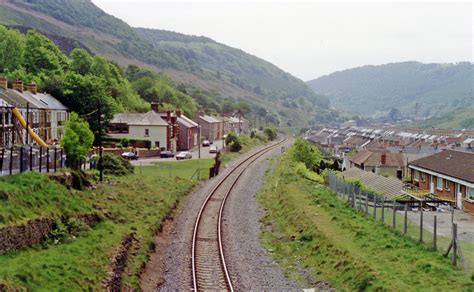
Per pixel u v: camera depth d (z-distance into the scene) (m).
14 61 106.00
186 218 36.38
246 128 178.75
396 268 21.23
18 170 27.81
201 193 47.78
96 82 79.44
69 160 38.25
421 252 23.11
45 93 73.81
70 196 28.64
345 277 21.45
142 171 62.31
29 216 22.39
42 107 64.12
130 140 87.25
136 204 36.31
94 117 76.12
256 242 29.84
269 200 44.62
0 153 27.61
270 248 28.52
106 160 52.94
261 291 20.89
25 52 109.94
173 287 21.16
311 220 31.33
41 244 22.09
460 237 28.73
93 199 32.22
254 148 109.75
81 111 76.81
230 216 37.16
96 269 20.36
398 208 39.84
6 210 21.31
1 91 57.28
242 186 52.66
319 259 24.88
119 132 88.88
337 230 28.84
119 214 31.50
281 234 31.67
